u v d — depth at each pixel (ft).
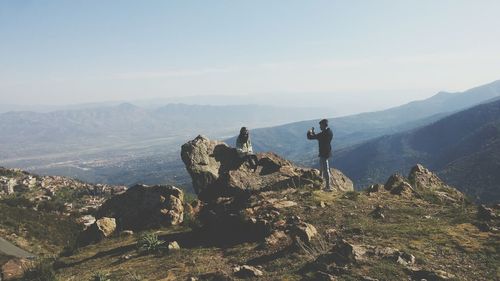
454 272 30.37
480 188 556.10
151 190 78.23
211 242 50.57
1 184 525.34
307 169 75.61
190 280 35.40
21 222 268.82
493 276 29.48
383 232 40.45
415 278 29.14
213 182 76.59
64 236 274.98
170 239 57.00
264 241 43.24
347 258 32.14
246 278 33.50
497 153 634.43
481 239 37.22
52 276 46.32
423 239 37.96
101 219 70.79
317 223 46.55
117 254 53.36
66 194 526.98
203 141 84.43
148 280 38.45
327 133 65.57
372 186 66.33
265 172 74.02
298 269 33.53
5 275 50.39
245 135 77.56
